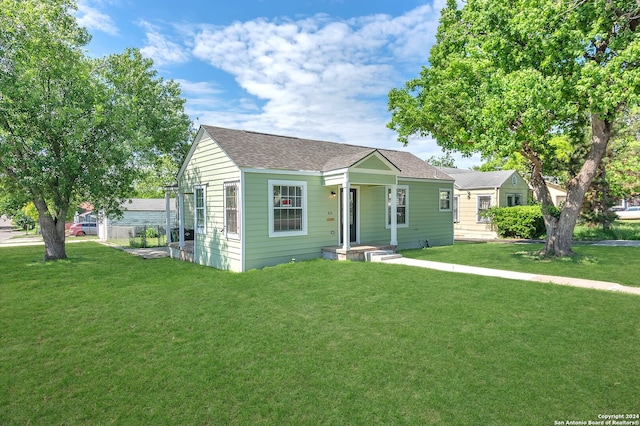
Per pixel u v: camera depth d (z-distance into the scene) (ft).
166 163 64.54
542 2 30.68
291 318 19.42
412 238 50.98
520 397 11.39
